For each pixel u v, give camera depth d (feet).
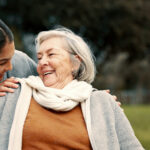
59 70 9.62
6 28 8.94
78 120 9.11
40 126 8.74
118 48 91.71
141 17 88.74
